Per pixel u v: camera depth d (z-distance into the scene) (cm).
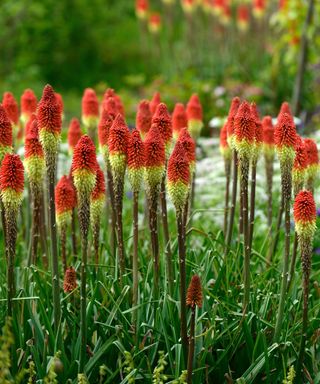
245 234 278
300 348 272
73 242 311
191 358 261
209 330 270
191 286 257
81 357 266
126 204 412
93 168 257
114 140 267
